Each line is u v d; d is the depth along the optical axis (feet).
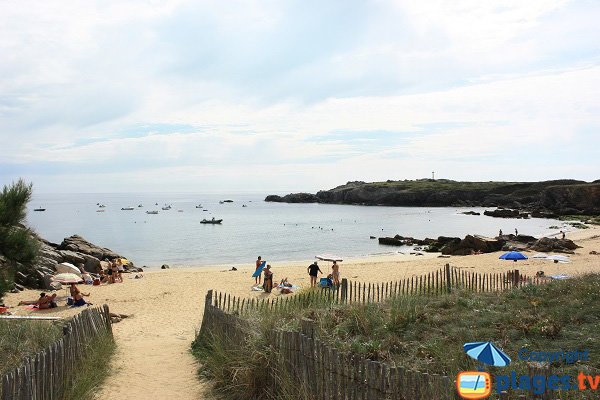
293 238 232.73
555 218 335.88
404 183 571.69
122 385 31.09
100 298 82.58
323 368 22.21
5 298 79.30
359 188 566.36
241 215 428.56
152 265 151.12
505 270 100.63
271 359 26.45
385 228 281.95
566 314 30.76
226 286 95.45
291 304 45.44
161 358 38.37
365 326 32.19
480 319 31.81
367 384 19.94
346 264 130.62
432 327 31.99
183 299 81.10
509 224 295.48
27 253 54.19
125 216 439.22
